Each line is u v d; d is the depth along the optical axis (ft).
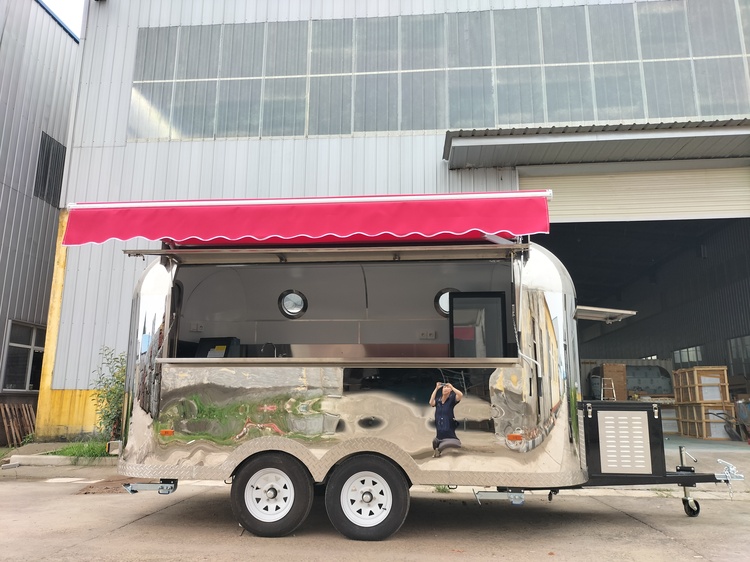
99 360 34.32
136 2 38.78
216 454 16.37
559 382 15.97
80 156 36.83
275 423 16.35
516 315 16.44
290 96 36.96
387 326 20.47
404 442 15.88
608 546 15.53
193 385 16.76
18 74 42.78
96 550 14.84
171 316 17.92
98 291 35.04
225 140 36.63
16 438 40.52
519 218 15.35
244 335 21.04
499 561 14.10
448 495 23.00
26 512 19.71
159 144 36.81
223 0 38.47
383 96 36.50
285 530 16.01
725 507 21.08
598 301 86.58
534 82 35.78
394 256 17.66
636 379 47.19
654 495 23.26
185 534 16.61
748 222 47.70
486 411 15.80
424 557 14.38
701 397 38.83
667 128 31.45
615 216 35.96
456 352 17.39
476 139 32.45
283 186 35.88
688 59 35.22
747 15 35.47
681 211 35.73
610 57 35.63
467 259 17.74
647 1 36.06
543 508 20.75
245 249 17.22
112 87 37.70
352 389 16.26
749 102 34.45
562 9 36.47
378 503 15.99
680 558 14.42
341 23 37.68
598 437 17.22
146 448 16.60
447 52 36.65
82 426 33.71
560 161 34.68
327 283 20.49
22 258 43.09
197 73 37.65
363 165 35.81
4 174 41.19
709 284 54.80
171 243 17.69
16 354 42.45
